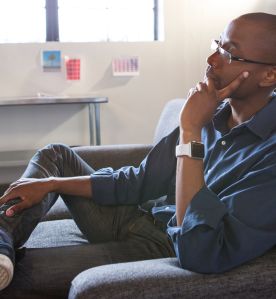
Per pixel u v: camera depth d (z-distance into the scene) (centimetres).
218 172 111
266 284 85
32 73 307
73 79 311
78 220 140
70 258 117
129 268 88
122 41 314
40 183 126
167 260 97
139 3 328
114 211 138
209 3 310
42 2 314
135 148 194
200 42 317
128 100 321
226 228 91
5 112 309
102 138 323
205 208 93
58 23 319
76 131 320
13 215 114
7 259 97
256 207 93
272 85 110
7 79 305
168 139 140
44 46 305
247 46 106
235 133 113
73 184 133
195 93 109
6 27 312
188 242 90
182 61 321
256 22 106
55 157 147
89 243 138
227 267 87
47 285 108
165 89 323
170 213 127
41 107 313
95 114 302
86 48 310
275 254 92
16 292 105
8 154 306
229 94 109
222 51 110
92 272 87
